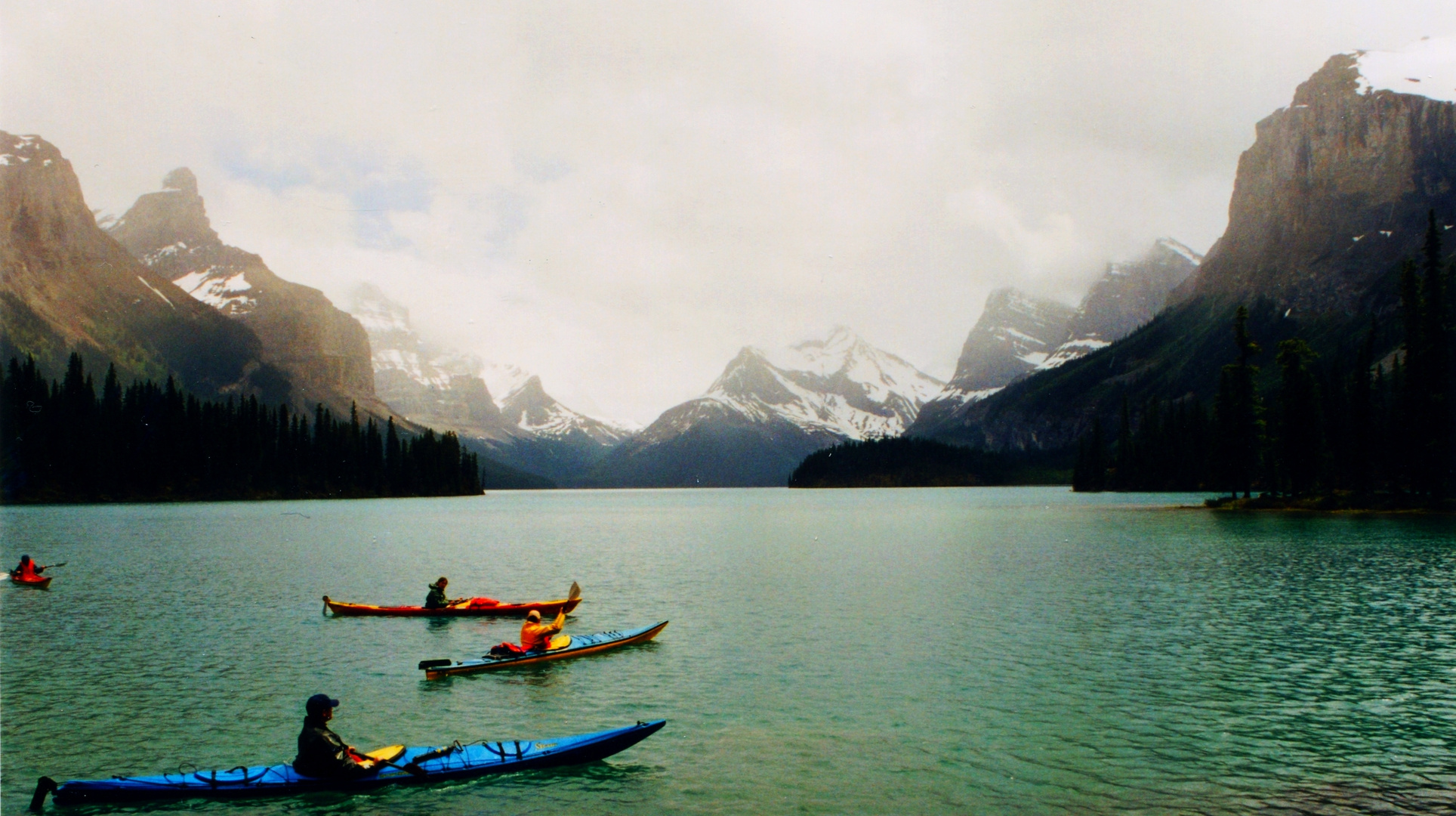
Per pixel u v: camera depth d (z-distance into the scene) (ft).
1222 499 481.87
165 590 182.29
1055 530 341.82
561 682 103.50
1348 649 116.37
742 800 69.97
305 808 69.92
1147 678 102.53
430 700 97.30
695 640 126.93
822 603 161.48
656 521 509.35
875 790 71.31
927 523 427.74
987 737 82.99
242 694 99.86
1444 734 82.64
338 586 191.83
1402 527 311.27
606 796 71.20
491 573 216.33
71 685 103.91
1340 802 68.23
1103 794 70.13
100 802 70.74
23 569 187.52
